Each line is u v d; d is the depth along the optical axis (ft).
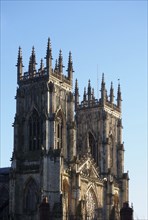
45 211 584.81
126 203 586.45
